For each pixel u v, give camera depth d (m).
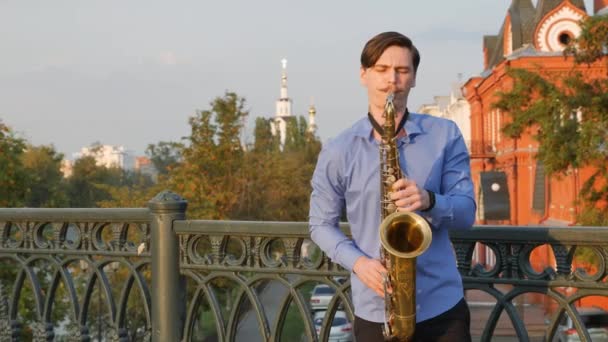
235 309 3.90
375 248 2.69
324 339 3.65
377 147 2.69
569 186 27.39
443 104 71.00
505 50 38.38
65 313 18.03
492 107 18.66
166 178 27.81
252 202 29.52
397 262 2.38
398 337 2.54
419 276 2.66
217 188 27.52
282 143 85.62
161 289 3.99
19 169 23.27
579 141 16.88
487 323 3.33
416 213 2.50
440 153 2.68
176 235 4.00
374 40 2.63
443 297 2.67
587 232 3.02
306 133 78.62
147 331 4.13
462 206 2.56
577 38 18.22
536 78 17.73
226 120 27.23
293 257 3.69
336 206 2.81
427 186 2.65
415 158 2.66
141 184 29.67
